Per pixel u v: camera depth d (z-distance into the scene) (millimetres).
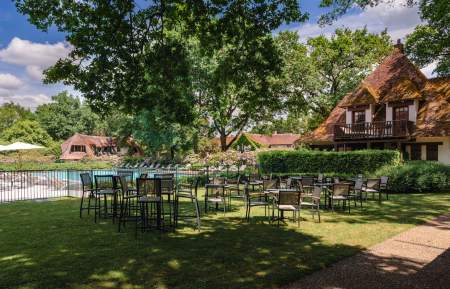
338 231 9258
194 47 29172
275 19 10461
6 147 30594
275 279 5562
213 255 6914
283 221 10680
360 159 23000
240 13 10195
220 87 12523
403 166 20016
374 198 16891
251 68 10898
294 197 9742
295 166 26094
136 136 42375
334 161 24266
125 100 10797
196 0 10000
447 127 24594
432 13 23766
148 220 10414
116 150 72625
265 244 7824
